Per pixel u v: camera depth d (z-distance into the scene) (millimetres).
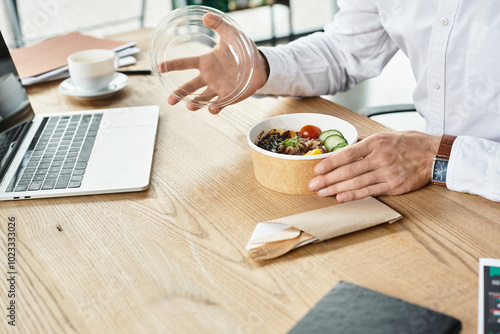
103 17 4980
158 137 1076
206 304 624
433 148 851
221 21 973
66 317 618
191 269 687
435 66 1066
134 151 999
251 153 937
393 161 836
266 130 936
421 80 1138
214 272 678
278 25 4441
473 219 757
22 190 884
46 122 1139
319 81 1233
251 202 836
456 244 705
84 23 4750
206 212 815
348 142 913
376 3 1153
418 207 796
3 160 947
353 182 823
